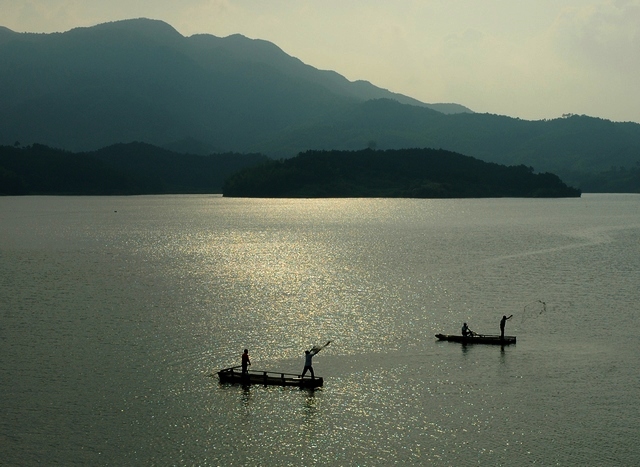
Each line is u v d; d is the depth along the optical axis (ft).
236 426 173.37
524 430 170.40
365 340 247.70
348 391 196.54
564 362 221.25
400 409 183.62
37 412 179.93
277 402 188.44
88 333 253.85
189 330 259.39
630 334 255.09
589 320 277.23
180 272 410.31
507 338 243.81
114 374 208.64
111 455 157.89
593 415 178.70
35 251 536.83
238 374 204.13
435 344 242.99
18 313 286.66
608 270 418.72
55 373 208.95
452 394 193.77
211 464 154.40
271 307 301.22
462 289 347.97
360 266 438.81
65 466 152.66
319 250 543.80
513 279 381.60
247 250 544.62
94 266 439.22
